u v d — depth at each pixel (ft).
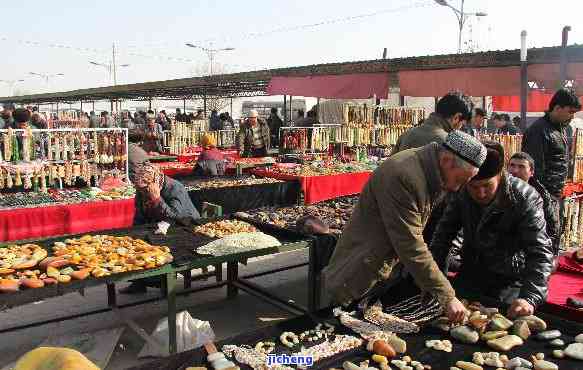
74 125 42.88
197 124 43.93
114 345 11.07
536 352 6.22
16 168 16.90
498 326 6.63
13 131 17.35
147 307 13.70
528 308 6.93
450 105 10.31
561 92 12.45
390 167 6.79
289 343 6.33
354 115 31.83
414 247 6.63
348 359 6.04
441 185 6.64
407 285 8.27
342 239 7.84
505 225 7.82
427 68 26.48
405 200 6.57
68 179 18.16
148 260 9.21
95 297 14.53
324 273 8.21
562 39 20.24
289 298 14.53
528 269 7.50
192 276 15.02
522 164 10.12
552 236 10.14
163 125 49.06
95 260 9.29
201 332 10.61
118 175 19.45
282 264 17.95
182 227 12.55
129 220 17.29
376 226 7.30
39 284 8.11
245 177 23.76
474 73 24.64
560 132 12.82
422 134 10.37
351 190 24.99
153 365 5.81
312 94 33.47
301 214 15.39
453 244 8.66
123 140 19.26
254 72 39.14
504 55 23.08
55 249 10.16
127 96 77.41
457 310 6.54
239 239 10.69
